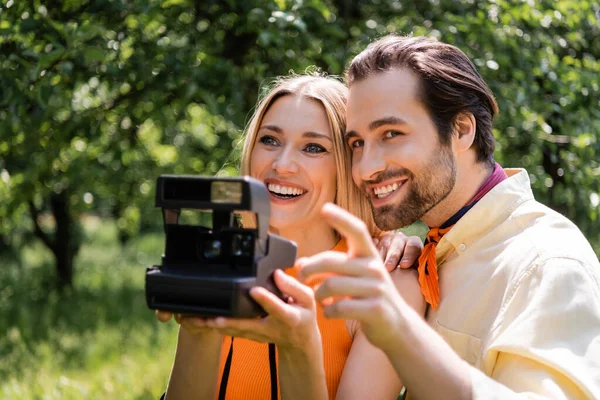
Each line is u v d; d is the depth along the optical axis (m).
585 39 4.88
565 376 1.56
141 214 11.02
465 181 1.98
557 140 4.32
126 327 8.32
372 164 1.91
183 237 1.50
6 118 4.04
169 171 7.63
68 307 9.93
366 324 1.34
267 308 1.38
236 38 4.88
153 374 5.99
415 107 1.89
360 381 1.93
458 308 1.89
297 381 1.59
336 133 2.20
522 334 1.62
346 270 1.32
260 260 1.42
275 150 2.24
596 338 1.60
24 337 7.57
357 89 1.96
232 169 4.25
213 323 1.42
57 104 4.58
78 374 6.12
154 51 4.27
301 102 2.22
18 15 3.95
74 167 5.77
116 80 4.34
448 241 1.96
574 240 1.79
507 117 4.25
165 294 1.40
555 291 1.66
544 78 4.42
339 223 1.30
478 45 4.39
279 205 2.22
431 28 4.73
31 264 16.27
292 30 4.35
